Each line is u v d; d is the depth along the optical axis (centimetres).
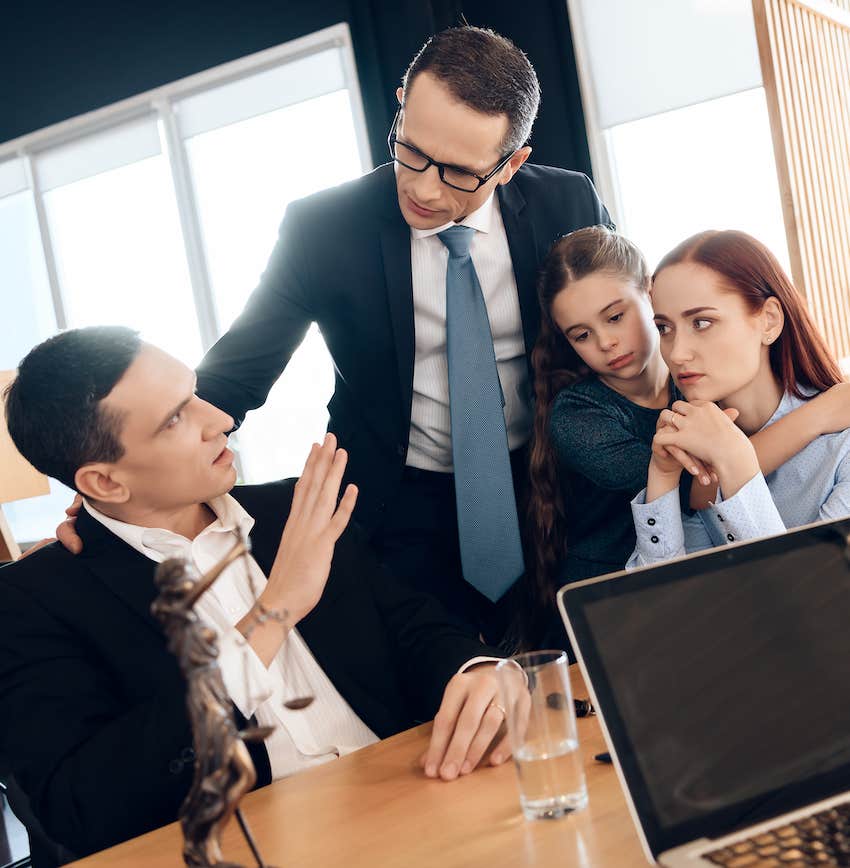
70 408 142
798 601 104
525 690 105
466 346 211
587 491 210
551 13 471
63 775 133
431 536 229
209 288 573
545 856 96
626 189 479
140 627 148
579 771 105
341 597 167
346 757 135
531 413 226
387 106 487
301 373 539
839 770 98
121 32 564
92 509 155
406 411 219
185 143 565
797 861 85
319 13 502
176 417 146
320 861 103
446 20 475
